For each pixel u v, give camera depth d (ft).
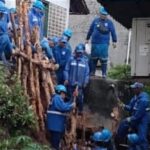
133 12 44.93
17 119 31.89
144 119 36.65
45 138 34.71
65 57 39.50
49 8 51.62
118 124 39.70
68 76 38.63
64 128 35.70
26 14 37.22
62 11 53.52
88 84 40.68
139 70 43.68
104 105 40.47
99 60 45.42
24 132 32.27
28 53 35.83
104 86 40.86
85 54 41.06
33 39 37.09
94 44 43.32
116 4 42.91
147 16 45.47
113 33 43.32
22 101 32.42
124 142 38.17
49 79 36.70
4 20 35.35
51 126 35.01
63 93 36.06
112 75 50.85
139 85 37.68
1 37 34.83
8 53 35.37
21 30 36.52
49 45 39.60
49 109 35.27
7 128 31.60
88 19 68.33
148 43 43.52
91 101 40.52
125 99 41.63
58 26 52.95
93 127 39.45
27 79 35.35
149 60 43.45
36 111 35.17
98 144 36.01
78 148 37.29
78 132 38.63
